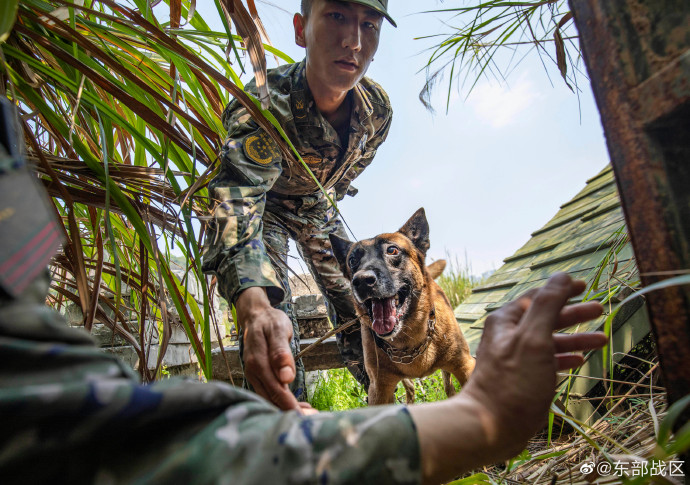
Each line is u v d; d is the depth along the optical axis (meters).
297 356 2.23
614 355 2.40
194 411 0.59
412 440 0.61
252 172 2.07
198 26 2.13
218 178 2.09
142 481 0.52
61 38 1.66
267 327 1.46
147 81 1.96
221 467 0.54
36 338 0.54
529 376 0.70
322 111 2.47
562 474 1.55
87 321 1.60
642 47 0.72
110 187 1.68
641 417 1.87
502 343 0.75
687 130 0.74
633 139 0.74
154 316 2.40
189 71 1.85
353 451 0.57
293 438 0.57
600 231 3.39
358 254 2.91
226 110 2.25
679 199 0.72
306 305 4.79
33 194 0.58
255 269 1.76
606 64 0.78
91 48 1.56
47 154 1.77
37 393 0.49
